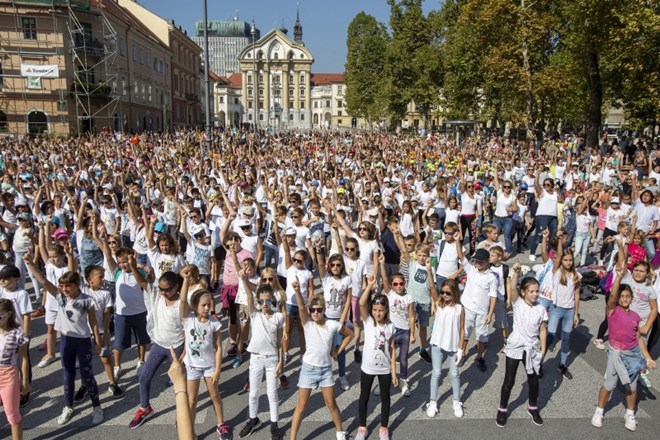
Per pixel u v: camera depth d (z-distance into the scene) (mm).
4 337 5121
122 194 14734
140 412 5828
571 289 6879
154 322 5898
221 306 9656
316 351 5297
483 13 28438
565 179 17688
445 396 6484
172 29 68938
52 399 6434
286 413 6082
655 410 6152
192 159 22938
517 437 5566
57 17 40688
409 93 53062
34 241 9453
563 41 33719
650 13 22562
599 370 7168
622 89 31484
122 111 50500
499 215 12547
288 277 7215
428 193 13141
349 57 74812
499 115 44094
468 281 7199
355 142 38188
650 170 19516
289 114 121812
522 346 5734
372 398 6410
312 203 10766
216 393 5539
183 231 9211
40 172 17109
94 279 6523
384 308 5395
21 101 40344
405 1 53844
